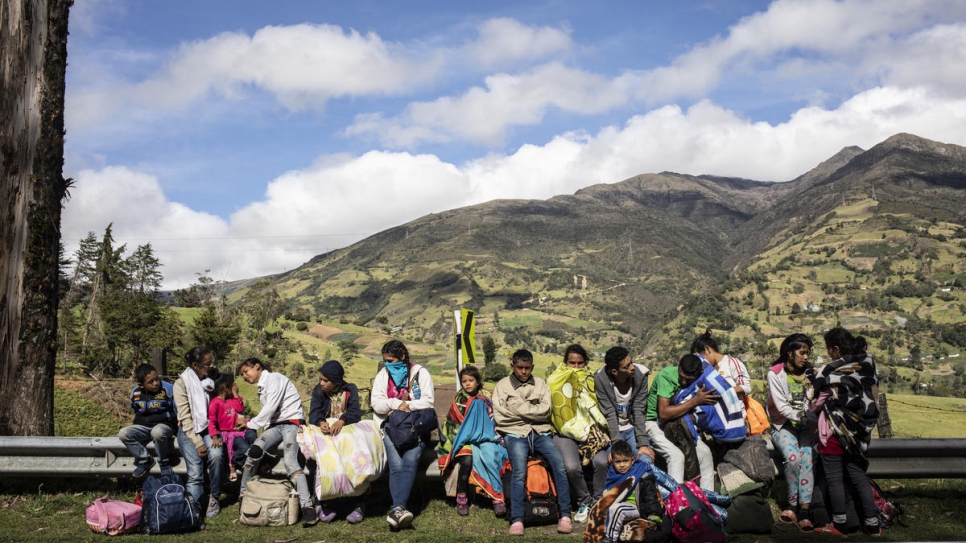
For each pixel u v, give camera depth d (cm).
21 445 822
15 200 896
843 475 732
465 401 817
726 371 782
